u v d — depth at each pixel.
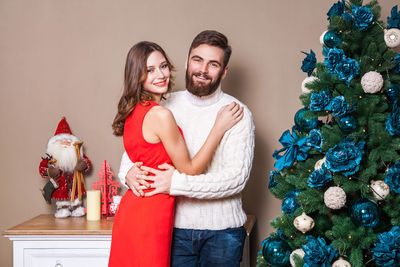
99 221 2.29
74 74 2.53
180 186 1.63
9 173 2.57
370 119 1.57
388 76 1.59
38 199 2.56
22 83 2.56
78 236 2.10
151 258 1.60
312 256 1.49
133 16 2.50
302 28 2.40
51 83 2.54
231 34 2.45
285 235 1.72
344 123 1.54
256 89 2.44
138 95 1.67
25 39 2.55
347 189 1.53
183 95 1.91
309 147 1.63
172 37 2.48
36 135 2.56
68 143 2.39
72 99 2.54
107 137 2.52
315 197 1.58
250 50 2.44
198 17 2.46
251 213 2.46
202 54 1.75
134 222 1.64
